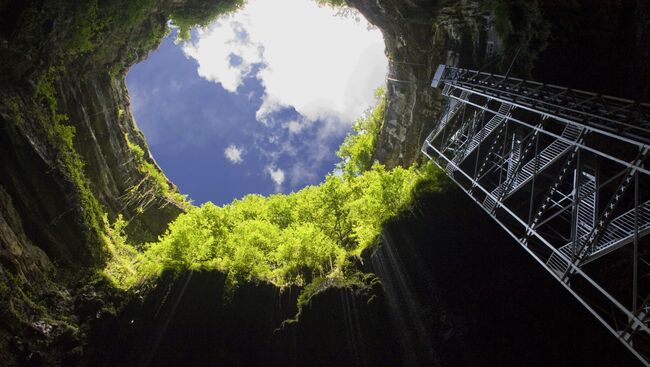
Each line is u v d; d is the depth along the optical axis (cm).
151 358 2002
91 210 2455
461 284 2017
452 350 1859
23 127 2080
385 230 2409
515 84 1894
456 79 2361
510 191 1520
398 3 2645
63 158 2312
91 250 2345
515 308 1853
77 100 2722
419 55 2867
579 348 1683
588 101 1389
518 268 1938
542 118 1445
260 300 2178
